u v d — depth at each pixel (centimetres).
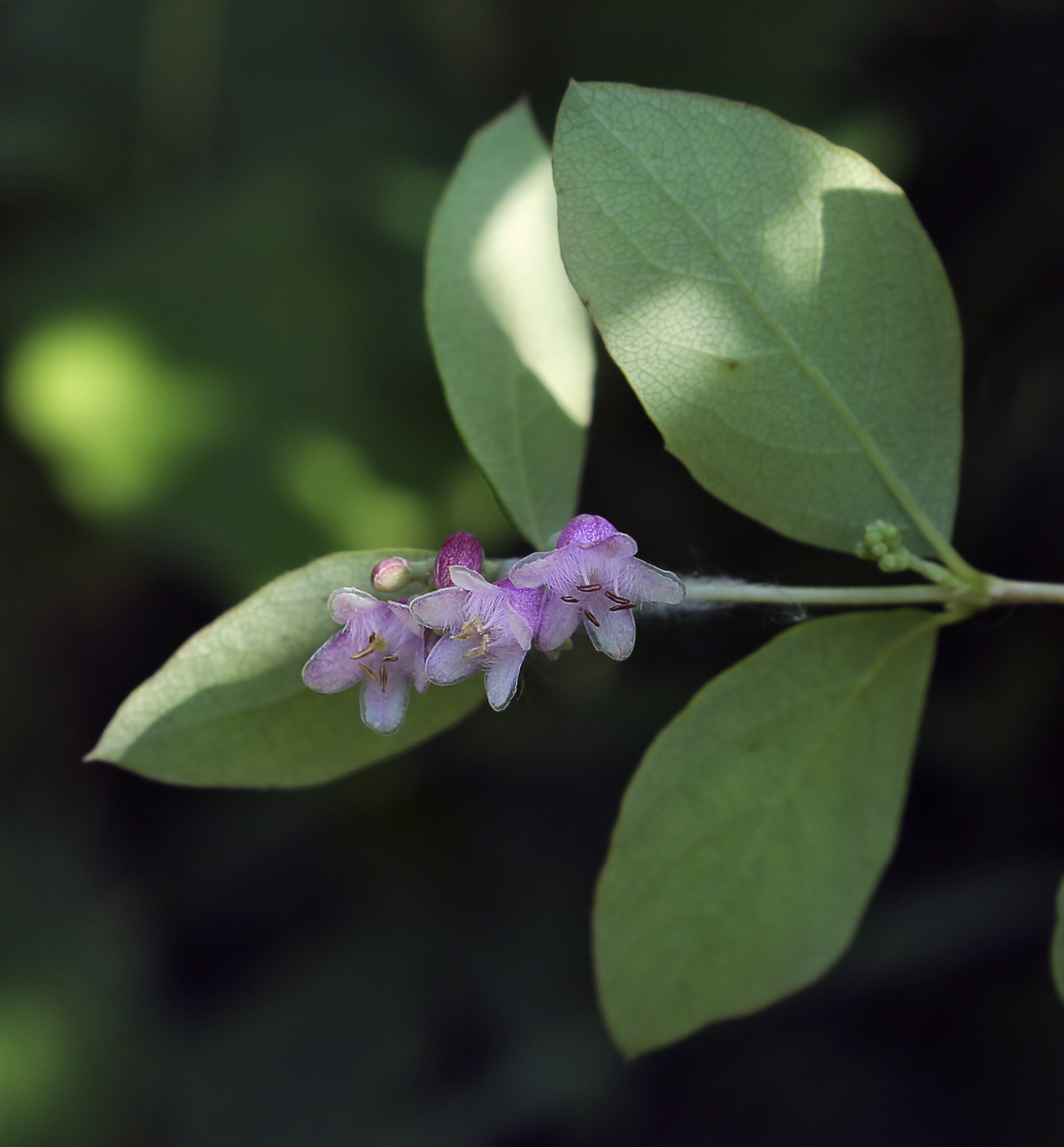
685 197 21
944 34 31
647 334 21
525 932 32
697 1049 30
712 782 22
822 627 22
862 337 22
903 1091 29
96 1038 33
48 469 33
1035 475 29
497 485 22
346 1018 32
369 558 22
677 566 31
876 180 22
